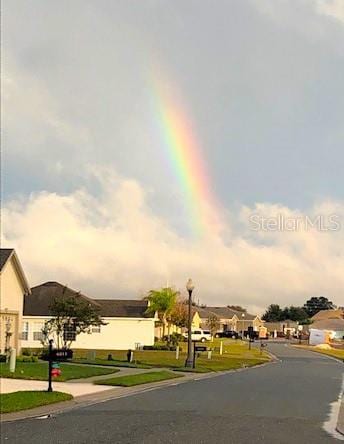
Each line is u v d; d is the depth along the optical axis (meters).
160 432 15.27
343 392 27.91
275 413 19.72
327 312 166.38
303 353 71.19
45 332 48.53
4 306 42.16
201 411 19.55
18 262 43.25
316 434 15.96
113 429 15.51
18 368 32.12
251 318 154.00
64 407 19.73
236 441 14.41
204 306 146.62
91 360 40.88
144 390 25.98
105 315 64.94
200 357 51.19
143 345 64.56
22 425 16.03
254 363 49.16
